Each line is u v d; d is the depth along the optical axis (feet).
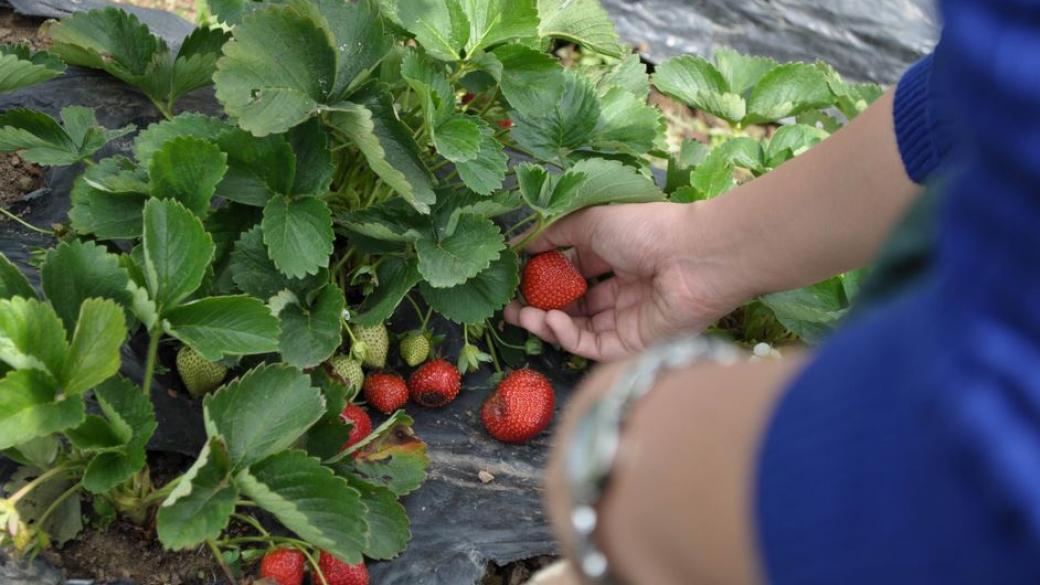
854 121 5.57
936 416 1.79
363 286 7.20
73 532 5.90
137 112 7.77
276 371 5.70
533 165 6.74
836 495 1.99
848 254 6.00
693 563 2.45
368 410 7.11
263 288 6.39
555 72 6.81
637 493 2.57
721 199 6.49
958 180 1.81
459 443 7.20
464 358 7.24
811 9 11.94
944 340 1.78
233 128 6.31
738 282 6.55
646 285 7.26
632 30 11.48
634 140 7.61
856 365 2.04
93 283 5.57
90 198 6.24
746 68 9.56
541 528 6.94
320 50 6.22
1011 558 1.72
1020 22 1.61
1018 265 1.66
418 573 6.51
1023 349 1.65
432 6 6.54
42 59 7.18
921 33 12.15
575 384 7.76
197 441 6.47
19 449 5.70
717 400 2.47
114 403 5.50
